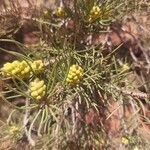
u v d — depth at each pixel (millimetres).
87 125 165
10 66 115
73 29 157
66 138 158
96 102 156
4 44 192
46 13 164
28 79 130
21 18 166
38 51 155
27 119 152
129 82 155
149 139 172
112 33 198
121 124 175
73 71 126
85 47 161
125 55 204
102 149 171
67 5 169
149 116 191
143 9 175
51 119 148
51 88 117
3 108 176
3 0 182
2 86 141
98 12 148
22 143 171
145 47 203
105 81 152
